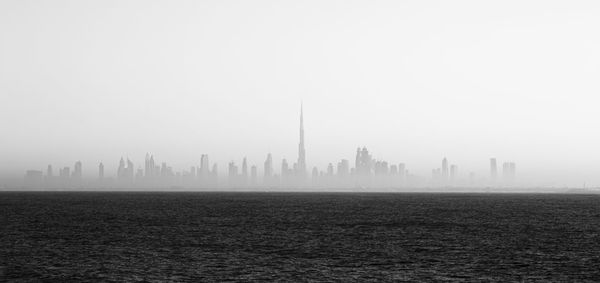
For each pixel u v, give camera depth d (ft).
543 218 506.48
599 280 207.41
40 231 363.15
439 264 238.27
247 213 578.25
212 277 211.00
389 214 569.23
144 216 519.19
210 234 349.61
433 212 609.01
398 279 208.33
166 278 209.56
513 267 231.91
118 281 204.85
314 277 211.41
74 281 205.16
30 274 216.33
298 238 328.90
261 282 203.21
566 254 265.95
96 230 372.79
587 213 591.78
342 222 453.58
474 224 433.48
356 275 215.10
